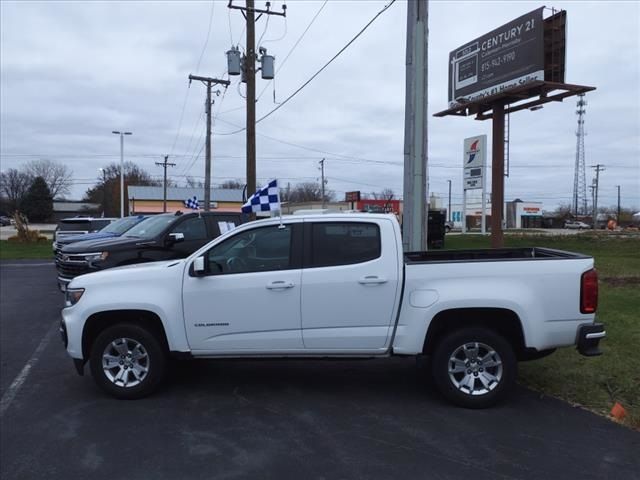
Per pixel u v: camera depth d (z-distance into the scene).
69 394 5.63
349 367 6.55
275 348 5.30
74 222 23.16
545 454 4.18
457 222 87.12
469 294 5.04
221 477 3.82
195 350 5.36
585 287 5.04
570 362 6.48
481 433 4.57
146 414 5.03
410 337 5.16
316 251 5.32
